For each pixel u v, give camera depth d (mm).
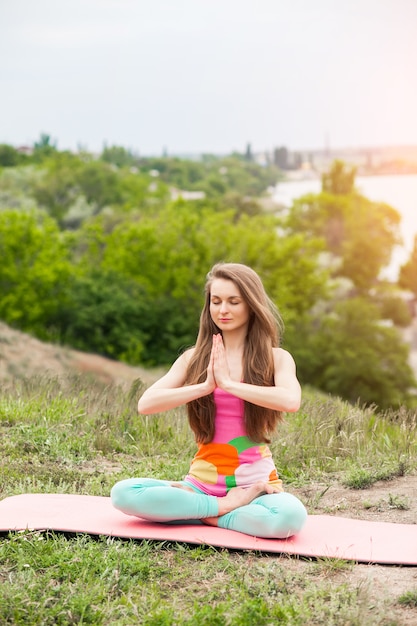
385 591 4328
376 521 5879
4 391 10023
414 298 85812
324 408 8922
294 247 49406
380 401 48469
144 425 8711
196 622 3920
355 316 49562
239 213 83938
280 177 146125
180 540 5000
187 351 5688
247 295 5371
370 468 7391
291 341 48562
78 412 8945
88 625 3990
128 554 4816
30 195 88875
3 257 44844
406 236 90062
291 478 7176
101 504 5801
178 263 45469
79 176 93375
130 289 45656
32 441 7789
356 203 85312
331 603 4145
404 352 50656
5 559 4793
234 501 5242
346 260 78938
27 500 5805
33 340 34406
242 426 5340
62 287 44281
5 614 4055
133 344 41719
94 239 52500
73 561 4684
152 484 5332
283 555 4891
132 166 137875
